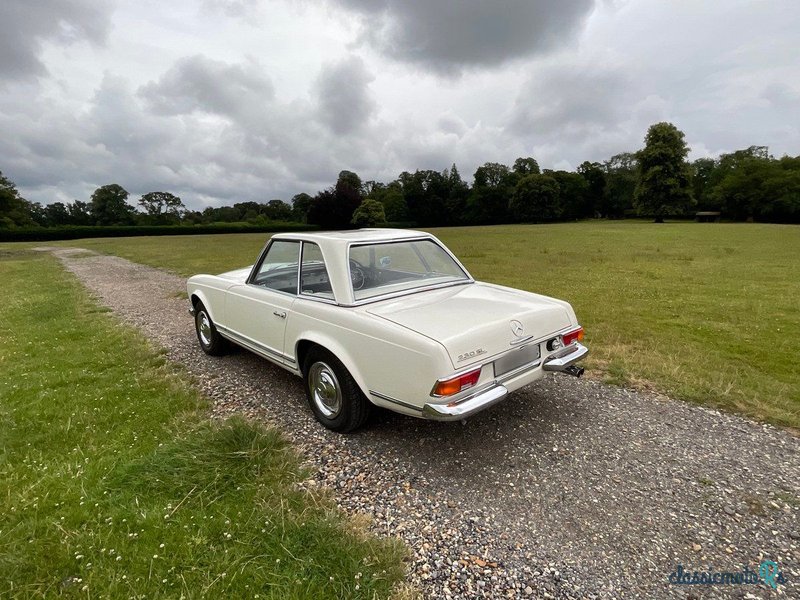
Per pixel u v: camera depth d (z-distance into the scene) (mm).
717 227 42031
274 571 2045
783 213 59406
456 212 88250
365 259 3500
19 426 3469
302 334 3477
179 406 3846
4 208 52625
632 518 2441
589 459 3018
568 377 4457
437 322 2891
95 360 5156
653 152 58844
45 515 2420
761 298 8547
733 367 4688
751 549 2215
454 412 2545
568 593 1970
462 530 2365
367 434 3398
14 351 5617
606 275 12016
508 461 3010
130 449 3111
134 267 16250
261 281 4227
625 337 5855
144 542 2232
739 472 2844
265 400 4031
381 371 2877
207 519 2393
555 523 2410
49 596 1918
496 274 12391
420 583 2021
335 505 2553
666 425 3465
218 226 65562
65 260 20844
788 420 3488
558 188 78125
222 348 5270
